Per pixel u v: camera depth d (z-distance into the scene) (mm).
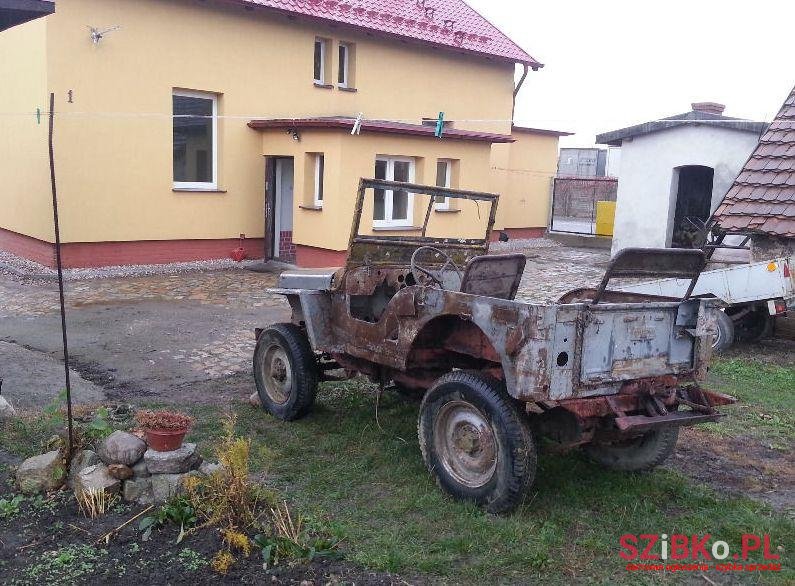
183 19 13773
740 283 8883
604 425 4469
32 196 13180
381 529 4145
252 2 14328
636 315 4301
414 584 3576
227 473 4160
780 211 9492
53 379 6984
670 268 4258
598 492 4711
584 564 3828
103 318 9859
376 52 17234
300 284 5914
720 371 8203
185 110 14398
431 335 4969
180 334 9117
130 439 4309
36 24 12336
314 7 15695
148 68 13414
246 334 9234
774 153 10141
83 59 12570
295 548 3754
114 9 12812
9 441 5184
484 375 4391
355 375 6090
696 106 17328
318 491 4668
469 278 4812
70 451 4500
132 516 4090
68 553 3725
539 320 3928
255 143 15320
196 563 3662
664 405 4449
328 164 14062
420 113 18500
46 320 9641
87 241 13109
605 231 21234
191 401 6527
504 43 20266
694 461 5477
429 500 4469
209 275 13773
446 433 4594
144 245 13922
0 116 14062
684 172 16875
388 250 5816
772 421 6426
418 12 18797
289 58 15578
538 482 4840
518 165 21156
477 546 3926
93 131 12875
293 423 5949
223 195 14938
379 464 5113
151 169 13742
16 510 4160
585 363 4121
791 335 9617
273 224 15664
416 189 5848
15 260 13938
